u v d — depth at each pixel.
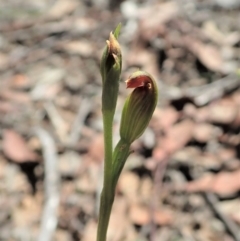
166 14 0.25
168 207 0.16
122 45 0.23
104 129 0.08
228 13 0.25
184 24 0.24
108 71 0.07
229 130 0.18
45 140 0.18
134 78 0.07
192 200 0.16
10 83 0.22
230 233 0.16
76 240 0.16
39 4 0.27
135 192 0.17
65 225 0.16
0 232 0.16
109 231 0.16
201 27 0.24
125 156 0.08
